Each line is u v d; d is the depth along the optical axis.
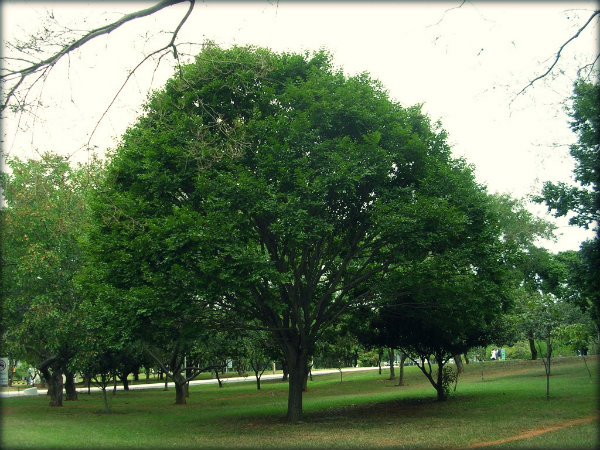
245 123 15.64
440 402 22.02
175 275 13.59
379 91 17.08
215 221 14.13
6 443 11.66
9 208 20.03
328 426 15.98
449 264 15.05
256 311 17.56
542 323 20.72
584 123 14.85
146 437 13.91
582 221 16.97
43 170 10.94
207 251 13.75
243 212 14.60
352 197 15.72
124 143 16.09
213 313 17.28
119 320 14.68
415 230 14.65
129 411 23.20
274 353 24.77
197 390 40.97
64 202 19.80
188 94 14.58
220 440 13.35
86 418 19.45
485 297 16.48
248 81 14.88
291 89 15.30
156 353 30.69
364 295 17.61
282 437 13.80
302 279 18.77
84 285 17.66
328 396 29.72
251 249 13.84
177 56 9.03
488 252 16.20
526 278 35.59
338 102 15.27
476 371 38.47
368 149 14.76
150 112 15.48
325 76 15.97
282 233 13.97
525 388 24.42
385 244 16.25
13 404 26.19
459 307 17.27
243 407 24.39
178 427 16.53
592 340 27.98
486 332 22.56
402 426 15.30
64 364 25.12
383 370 55.47
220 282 13.77
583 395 19.92
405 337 22.20
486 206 16.62
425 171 16.25
